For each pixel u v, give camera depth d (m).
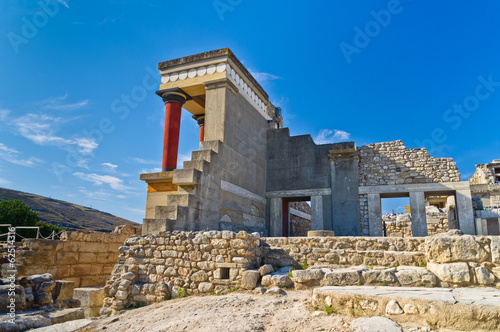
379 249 8.66
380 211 16.97
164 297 8.72
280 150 18.77
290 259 8.93
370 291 5.83
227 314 6.16
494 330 4.52
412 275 6.78
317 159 18.02
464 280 6.45
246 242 8.49
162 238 9.38
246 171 16.42
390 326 4.71
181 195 11.94
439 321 4.79
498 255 6.49
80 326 7.18
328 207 17.34
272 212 18.11
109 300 9.08
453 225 18.75
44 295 8.88
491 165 20.45
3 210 25.12
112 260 13.69
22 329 6.89
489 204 16.25
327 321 5.32
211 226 13.05
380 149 17.84
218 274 8.41
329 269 7.57
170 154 15.78
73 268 12.31
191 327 5.79
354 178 17.22
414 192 16.81
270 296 7.13
